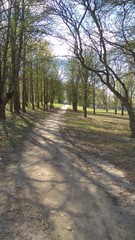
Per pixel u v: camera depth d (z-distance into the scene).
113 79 17.88
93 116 41.44
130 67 19.25
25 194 6.50
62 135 16.33
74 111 53.56
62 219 5.29
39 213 5.50
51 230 4.85
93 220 5.31
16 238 4.53
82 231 4.87
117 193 6.82
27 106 44.06
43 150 11.62
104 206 5.99
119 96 17.72
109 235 4.79
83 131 18.98
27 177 7.82
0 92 20.77
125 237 4.75
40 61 29.27
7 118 22.45
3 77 20.80
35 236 4.62
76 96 54.81
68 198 6.36
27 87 43.81
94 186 7.29
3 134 14.55
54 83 56.09
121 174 8.46
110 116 45.81
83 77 36.47
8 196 6.32
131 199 6.45
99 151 11.95
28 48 24.77
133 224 5.23
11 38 20.31
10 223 5.03
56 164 9.43
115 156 10.98
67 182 7.53
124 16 15.62
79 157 10.63
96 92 47.97
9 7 18.55
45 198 6.30
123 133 19.19
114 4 14.58
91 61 31.80
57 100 97.44
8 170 8.44
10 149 11.37
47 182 7.45
